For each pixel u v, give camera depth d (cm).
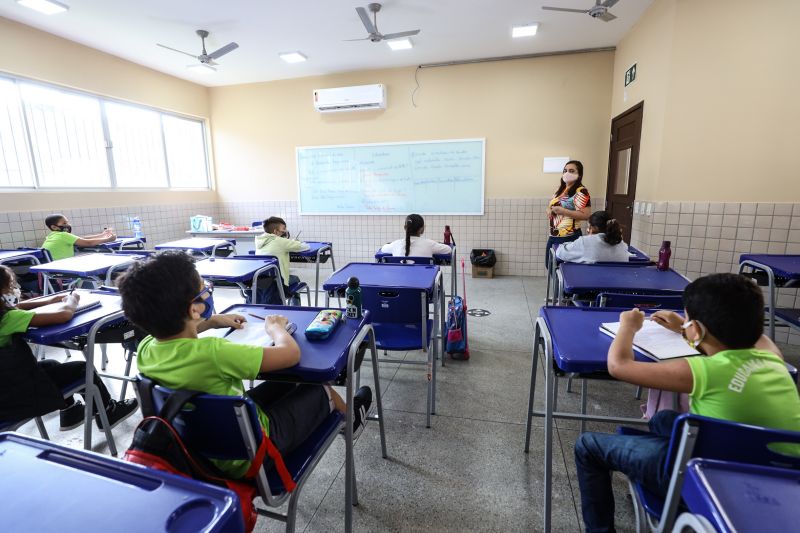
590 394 229
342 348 128
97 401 172
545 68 491
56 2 330
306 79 565
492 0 349
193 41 425
